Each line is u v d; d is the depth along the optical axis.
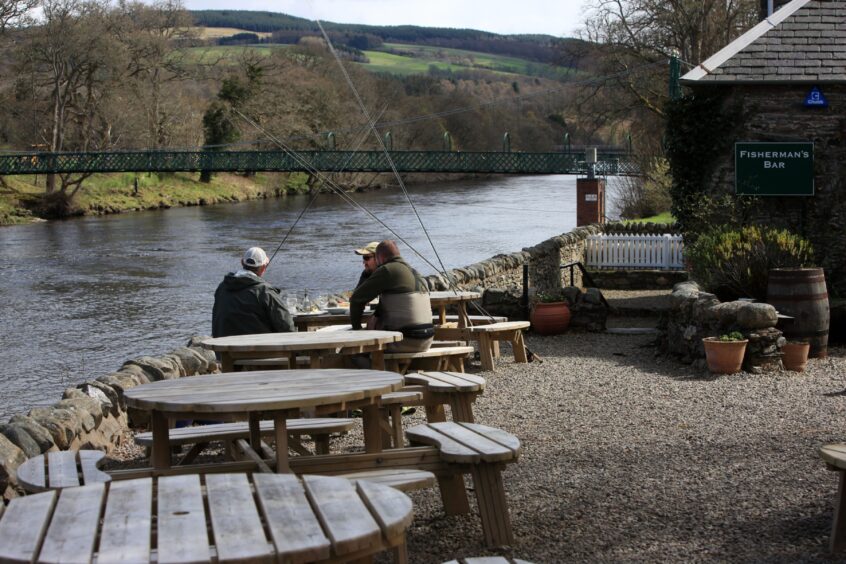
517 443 5.13
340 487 3.56
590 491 5.98
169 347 20.23
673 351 11.31
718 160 13.86
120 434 7.77
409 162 58.72
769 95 13.43
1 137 65.00
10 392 16.45
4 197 55.88
